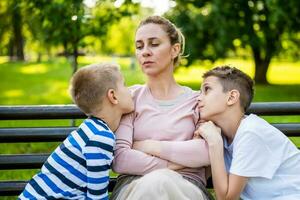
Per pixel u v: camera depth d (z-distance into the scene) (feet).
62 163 7.80
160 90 8.81
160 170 7.84
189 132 8.56
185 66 55.88
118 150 8.23
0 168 9.33
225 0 51.29
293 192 8.15
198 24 51.31
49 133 9.34
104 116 8.20
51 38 24.91
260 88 56.24
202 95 8.63
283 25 51.37
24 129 9.29
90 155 7.66
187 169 8.32
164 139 8.49
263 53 62.95
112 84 8.18
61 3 23.15
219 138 8.20
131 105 8.41
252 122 8.32
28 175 14.96
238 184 7.98
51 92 48.19
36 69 88.22
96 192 7.63
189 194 7.73
